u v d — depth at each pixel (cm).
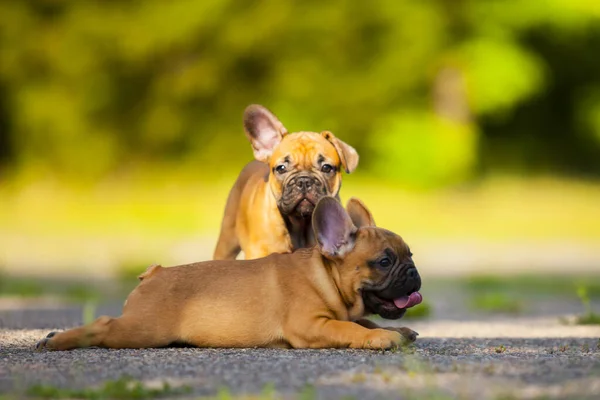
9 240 2066
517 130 3300
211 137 3112
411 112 2964
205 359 538
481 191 2828
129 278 1478
